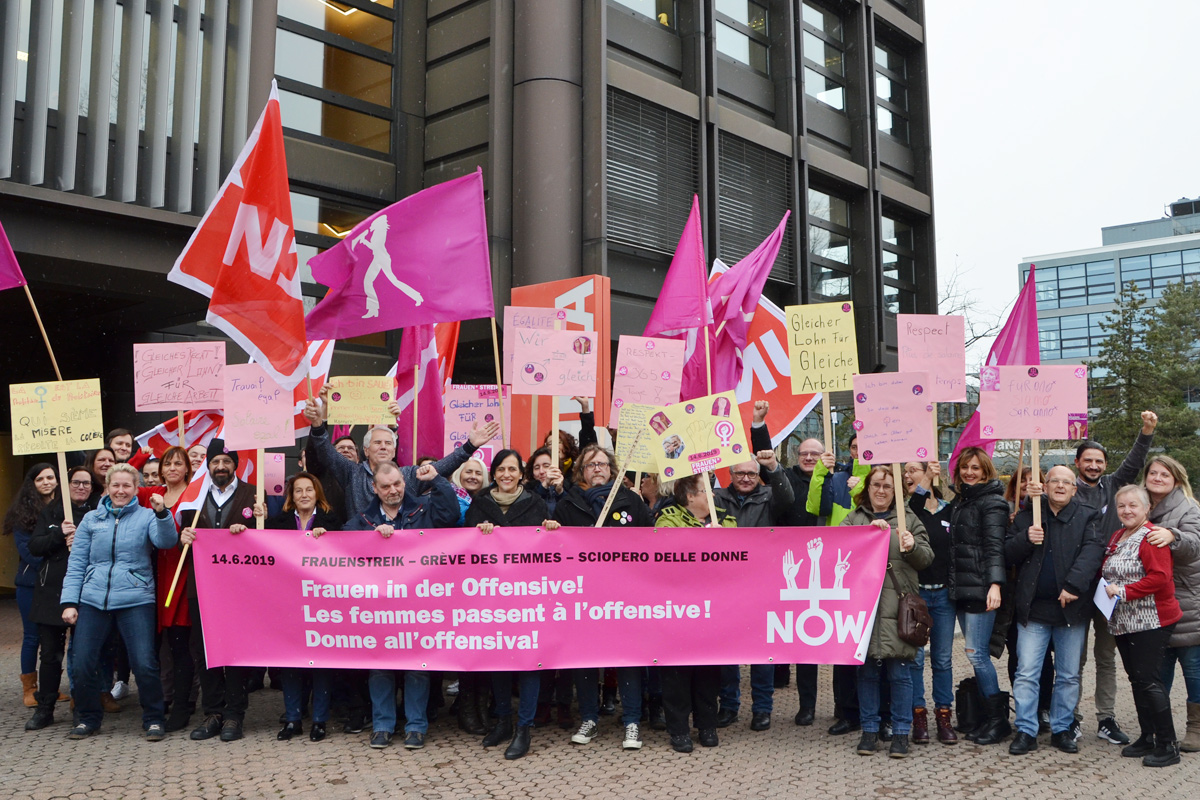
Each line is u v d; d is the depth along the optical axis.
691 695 6.81
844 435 22.83
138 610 6.72
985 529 6.55
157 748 6.49
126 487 6.77
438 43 17.91
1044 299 82.88
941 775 5.88
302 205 16.56
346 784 5.66
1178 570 6.53
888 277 24.50
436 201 8.17
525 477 7.88
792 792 5.53
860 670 6.43
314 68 16.69
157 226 13.36
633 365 8.33
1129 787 5.64
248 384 6.83
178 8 13.91
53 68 12.96
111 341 17.03
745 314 9.91
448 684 8.65
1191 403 39.59
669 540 6.55
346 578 6.61
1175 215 91.69
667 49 18.53
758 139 19.98
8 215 12.25
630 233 17.12
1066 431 6.62
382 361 17.34
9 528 7.75
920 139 25.45
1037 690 6.43
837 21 23.52
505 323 8.02
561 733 6.96
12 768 5.98
